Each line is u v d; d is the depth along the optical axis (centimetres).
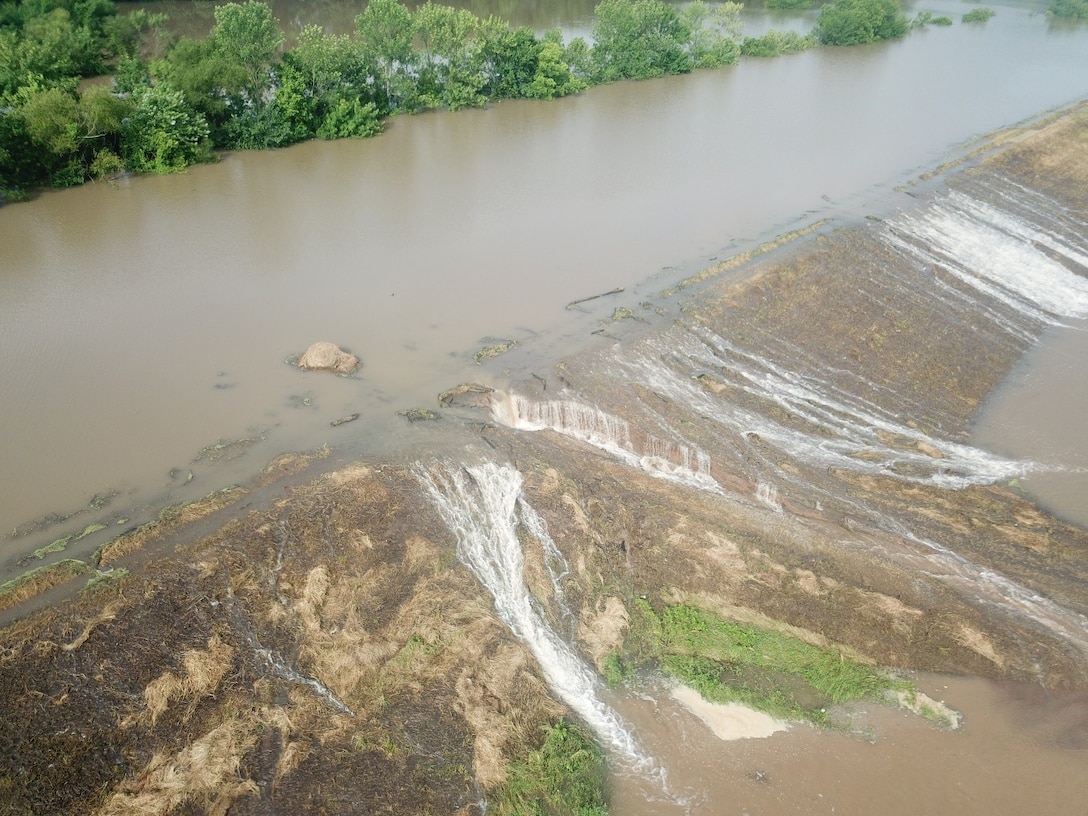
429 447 3641
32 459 3453
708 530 3534
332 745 2650
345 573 3094
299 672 2825
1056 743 2950
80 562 2959
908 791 2786
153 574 2920
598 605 3278
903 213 6359
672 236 5775
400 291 4931
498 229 5816
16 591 2823
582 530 3444
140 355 4219
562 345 4425
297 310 4691
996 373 5097
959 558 3650
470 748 2728
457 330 4534
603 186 6656
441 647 2969
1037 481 4156
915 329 5244
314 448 3594
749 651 3203
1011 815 2733
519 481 3556
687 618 3291
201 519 3177
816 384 4609
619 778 2769
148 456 3503
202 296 4809
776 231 5897
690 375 4375
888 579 3456
